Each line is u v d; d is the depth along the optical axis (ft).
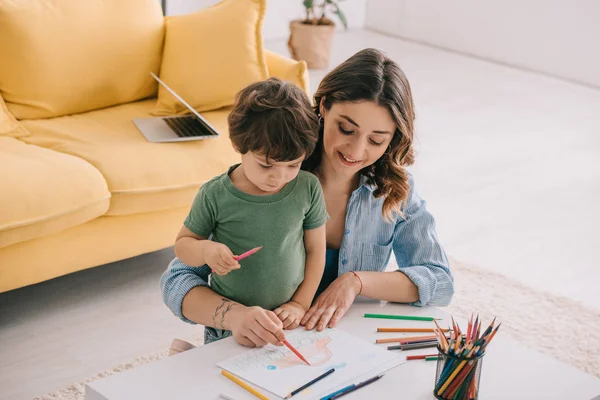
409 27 21.12
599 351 8.04
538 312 8.68
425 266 5.43
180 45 9.71
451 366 4.16
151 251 8.58
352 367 4.43
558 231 10.93
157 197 8.08
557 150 14.15
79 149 8.20
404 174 5.15
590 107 16.89
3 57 8.71
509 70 19.17
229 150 8.76
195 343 7.63
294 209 4.66
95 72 9.29
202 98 9.58
